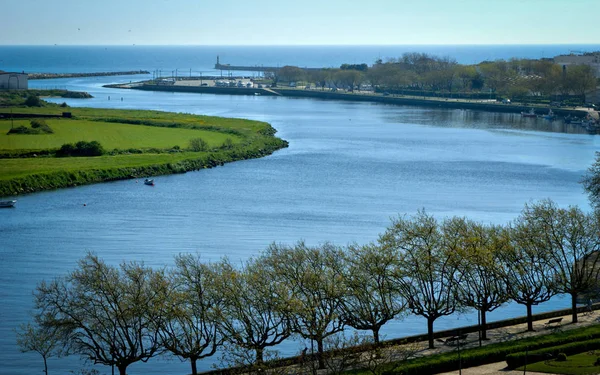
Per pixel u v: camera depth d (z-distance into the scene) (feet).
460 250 373.81
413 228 447.42
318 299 357.82
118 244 563.07
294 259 388.16
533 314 407.44
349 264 394.52
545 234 414.41
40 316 384.47
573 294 393.70
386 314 362.94
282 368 316.81
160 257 525.34
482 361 321.93
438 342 365.20
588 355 324.80
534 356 319.06
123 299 344.90
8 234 592.60
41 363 359.87
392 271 382.83
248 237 583.58
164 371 355.15
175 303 338.95
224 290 347.77
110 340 336.49
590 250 442.50
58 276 478.18
